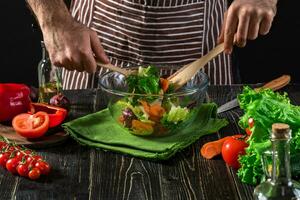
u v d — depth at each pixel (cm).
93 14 226
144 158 164
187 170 159
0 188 152
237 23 182
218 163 161
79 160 164
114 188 151
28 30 320
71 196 148
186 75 178
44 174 156
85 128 177
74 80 231
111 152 168
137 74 177
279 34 314
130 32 221
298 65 318
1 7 316
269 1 185
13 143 167
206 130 177
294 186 129
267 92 156
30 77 326
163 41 221
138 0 217
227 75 232
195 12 221
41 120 173
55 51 185
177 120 170
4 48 322
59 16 185
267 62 319
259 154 146
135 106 169
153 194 148
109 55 227
